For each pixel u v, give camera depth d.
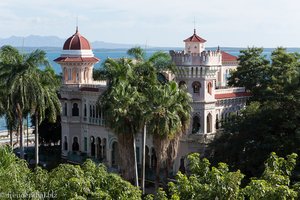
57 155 84.50
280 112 56.22
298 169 50.94
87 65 85.38
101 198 29.88
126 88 51.59
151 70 56.38
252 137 55.81
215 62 68.00
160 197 29.69
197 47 74.44
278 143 53.09
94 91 78.38
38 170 34.16
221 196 27.38
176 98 50.31
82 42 85.56
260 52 83.81
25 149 88.56
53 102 65.75
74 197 28.77
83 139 82.88
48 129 88.56
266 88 67.31
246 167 53.91
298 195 28.92
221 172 29.66
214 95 69.38
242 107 76.06
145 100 50.06
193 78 66.88
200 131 67.12
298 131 52.31
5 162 31.69
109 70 55.88
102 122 77.62
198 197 28.19
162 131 48.62
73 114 83.44
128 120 50.50
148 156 71.75
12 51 61.78
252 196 26.50
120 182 32.25
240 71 81.81
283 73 74.69
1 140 101.00
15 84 58.88
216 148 58.69
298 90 57.00
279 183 28.30
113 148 76.44
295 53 82.00
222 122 69.19
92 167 34.84
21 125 62.19
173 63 61.66
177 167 67.31
